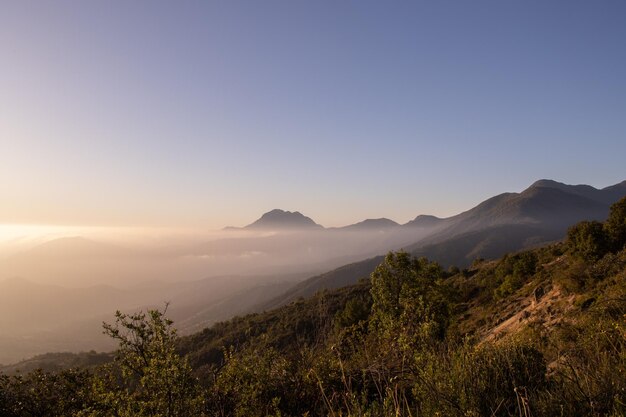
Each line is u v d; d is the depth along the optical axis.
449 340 5.18
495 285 39.06
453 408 3.45
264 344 6.86
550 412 3.16
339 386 5.34
